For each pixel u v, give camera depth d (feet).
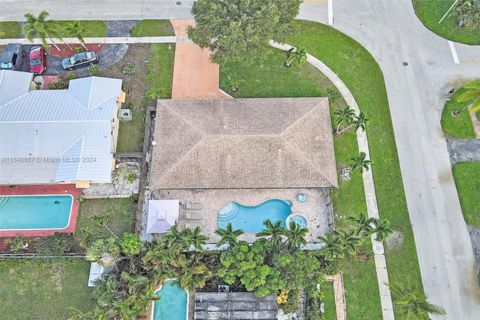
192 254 126.00
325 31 166.30
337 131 148.66
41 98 145.79
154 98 151.43
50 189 142.31
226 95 156.04
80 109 142.61
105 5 172.04
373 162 145.89
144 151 143.84
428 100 155.02
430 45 164.25
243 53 136.15
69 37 165.27
